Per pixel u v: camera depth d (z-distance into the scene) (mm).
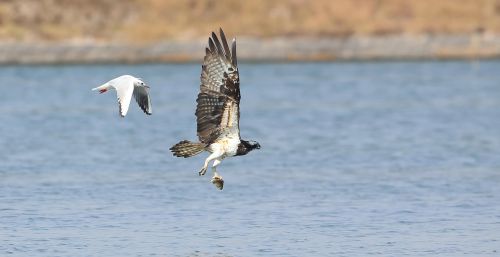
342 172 26906
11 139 33875
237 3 76688
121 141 33406
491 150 31312
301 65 69188
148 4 76250
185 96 49031
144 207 21891
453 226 19906
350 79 58531
